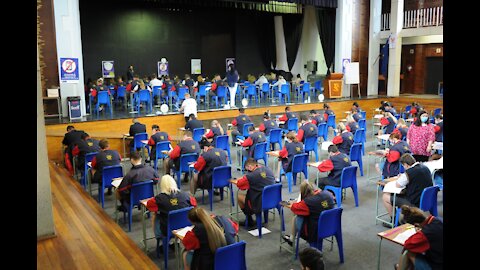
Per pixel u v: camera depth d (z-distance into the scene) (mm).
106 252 4348
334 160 5902
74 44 11125
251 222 5586
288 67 19406
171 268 4379
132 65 17000
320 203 4176
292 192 6984
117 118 10742
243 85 14844
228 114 12531
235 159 9492
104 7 16141
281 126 11258
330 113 11922
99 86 12375
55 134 9398
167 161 7539
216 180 6023
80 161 7344
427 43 17969
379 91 18391
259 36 19922
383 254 4656
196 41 18406
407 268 3465
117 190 5332
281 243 4812
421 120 7648
